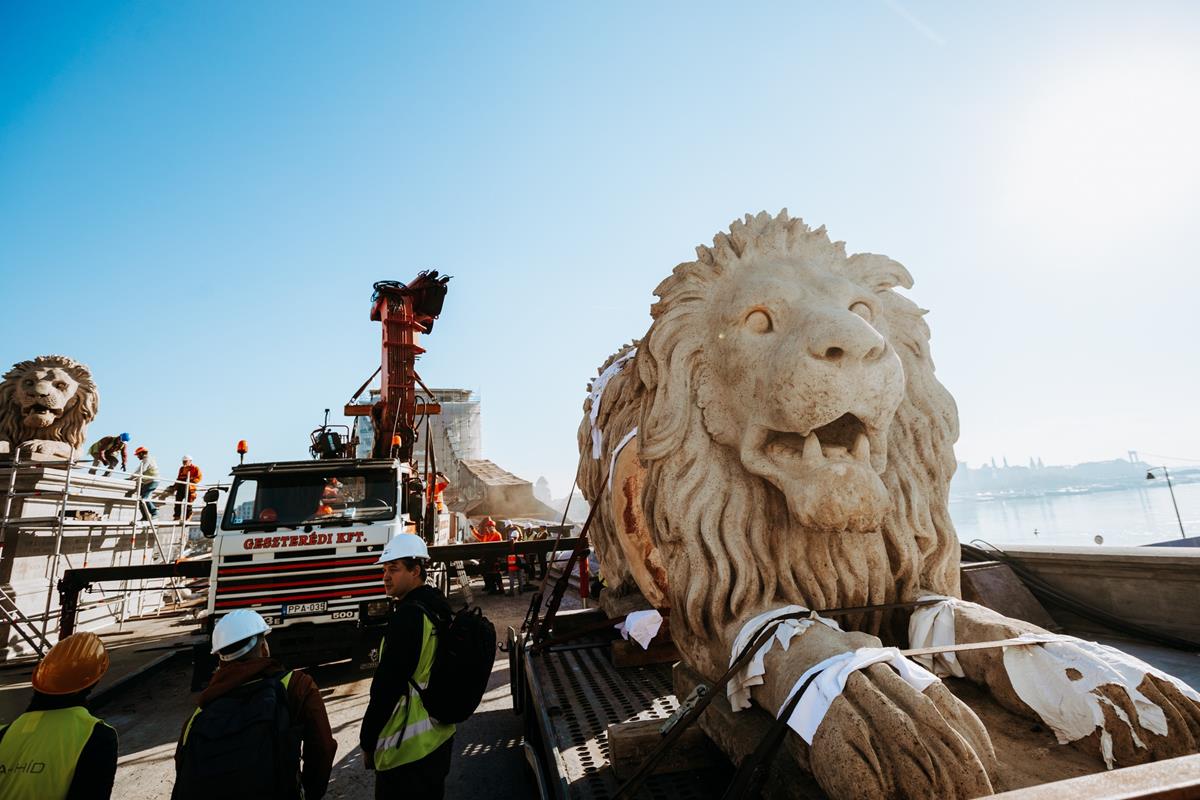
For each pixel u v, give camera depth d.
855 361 2.04
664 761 2.15
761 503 2.36
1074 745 1.69
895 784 1.40
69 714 2.08
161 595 12.41
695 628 2.29
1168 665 2.86
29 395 8.72
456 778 3.76
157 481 11.93
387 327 9.28
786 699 1.75
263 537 5.98
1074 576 3.66
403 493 6.84
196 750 1.96
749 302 2.35
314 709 2.25
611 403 4.30
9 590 7.81
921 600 2.27
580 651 4.13
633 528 3.56
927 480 2.50
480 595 12.01
